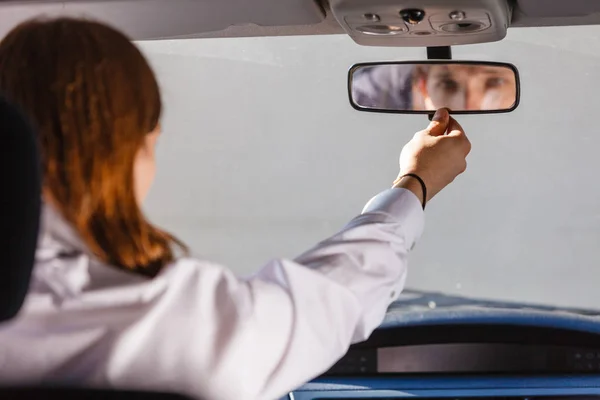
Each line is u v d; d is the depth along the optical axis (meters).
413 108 2.09
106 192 1.10
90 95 1.08
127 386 1.08
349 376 2.82
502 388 2.81
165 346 1.08
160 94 1.19
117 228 1.11
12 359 1.07
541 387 2.82
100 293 1.07
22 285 1.03
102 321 1.07
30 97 1.08
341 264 1.26
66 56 1.08
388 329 2.84
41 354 1.06
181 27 2.34
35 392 1.07
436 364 2.85
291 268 1.19
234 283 1.13
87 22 1.12
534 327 2.87
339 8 1.84
